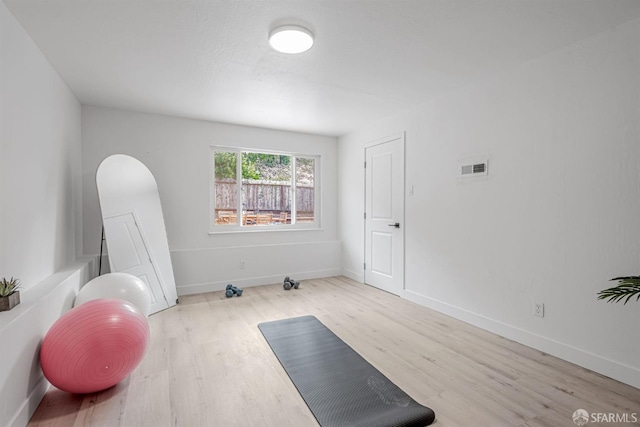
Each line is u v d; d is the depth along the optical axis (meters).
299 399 1.91
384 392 1.96
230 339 2.76
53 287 2.16
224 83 3.05
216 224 4.51
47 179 2.50
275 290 4.36
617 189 2.11
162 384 2.06
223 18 2.01
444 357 2.44
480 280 3.02
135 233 3.47
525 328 2.65
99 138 3.75
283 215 5.00
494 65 2.68
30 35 2.17
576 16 1.99
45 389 1.94
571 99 2.34
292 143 4.94
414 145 3.76
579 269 2.30
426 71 2.79
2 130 1.79
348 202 5.07
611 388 2.01
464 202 3.17
